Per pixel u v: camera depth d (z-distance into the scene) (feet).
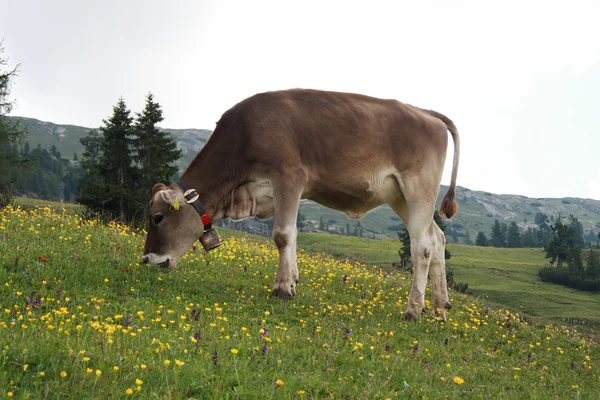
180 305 24.76
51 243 34.14
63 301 22.49
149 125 149.28
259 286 32.12
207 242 30.32
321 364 18.01
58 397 12.00
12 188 122.21
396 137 30.66
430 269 32.40
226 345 18.21
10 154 122.42
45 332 16.74
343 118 29.60
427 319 30.40
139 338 17.74
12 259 27.99
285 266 29.04
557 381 24.45
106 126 149.69
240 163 29.09
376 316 30.17
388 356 20.10
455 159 33.14
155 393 12.87
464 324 33.47
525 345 33.37
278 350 18.63
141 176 149.18
